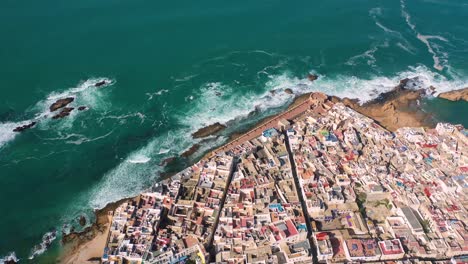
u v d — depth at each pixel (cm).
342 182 15988
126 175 17675
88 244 14725
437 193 15375
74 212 16062
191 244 13675
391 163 17275
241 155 17588
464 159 17125
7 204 16375
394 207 15150
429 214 14500
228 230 14162
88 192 16900
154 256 13212
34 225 15575
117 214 14750
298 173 16475
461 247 13362
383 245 13375
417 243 13575
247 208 14962
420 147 17975
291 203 15000
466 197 15238
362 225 14375
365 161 17188
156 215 14662
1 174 17575
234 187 15938
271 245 13538
